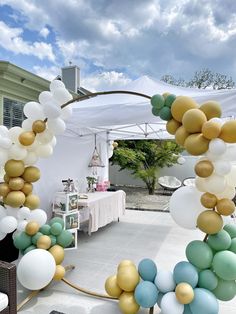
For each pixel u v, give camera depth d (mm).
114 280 2588
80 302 2854
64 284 3246
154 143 10719
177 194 2336
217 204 2156
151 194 10672
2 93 4469
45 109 2727
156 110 2465
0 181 3805
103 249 4496
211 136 2059
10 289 2148
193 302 2117
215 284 2166
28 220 2943
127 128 6484
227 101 3312
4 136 2863
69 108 3043
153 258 4102
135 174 10984
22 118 4930
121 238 5113
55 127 2902
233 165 2264
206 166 2078
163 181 10703
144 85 4324
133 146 10789
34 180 3053
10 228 2781
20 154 2848
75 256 4172
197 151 2135
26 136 2762
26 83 4871
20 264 2574
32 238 2902
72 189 5051
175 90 4074
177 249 4504
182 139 2240
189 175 11203
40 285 2555
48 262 2586
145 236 5250
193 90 4016
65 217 4258
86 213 4895
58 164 5344
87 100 4488
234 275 2066
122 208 6441
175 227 5934
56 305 2789
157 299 2348
